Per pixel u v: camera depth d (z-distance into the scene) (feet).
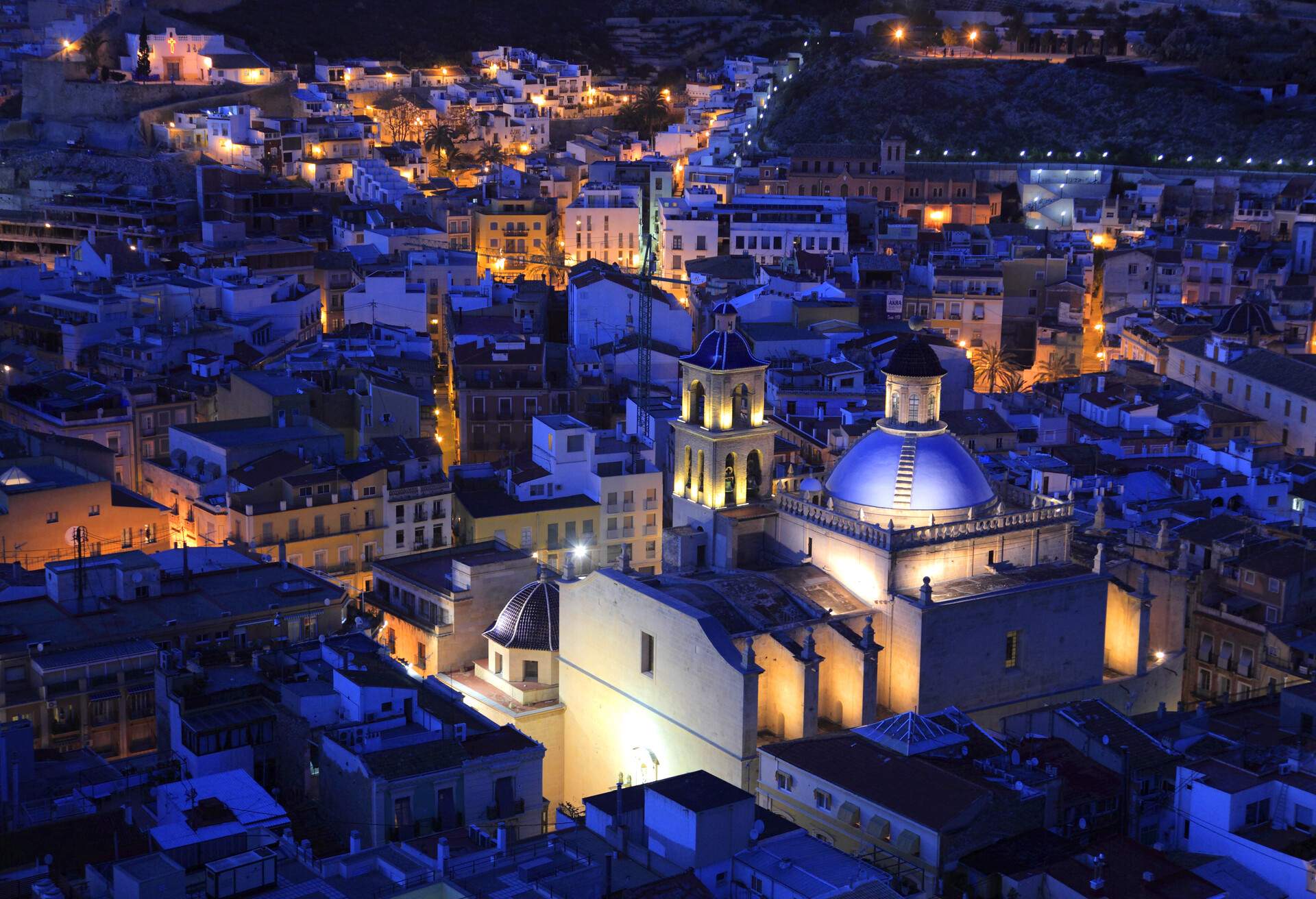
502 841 374.84
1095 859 357.20
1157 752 417.69
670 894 350.43
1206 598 588.09
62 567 515.91
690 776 385.09
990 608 462.60
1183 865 377.91
